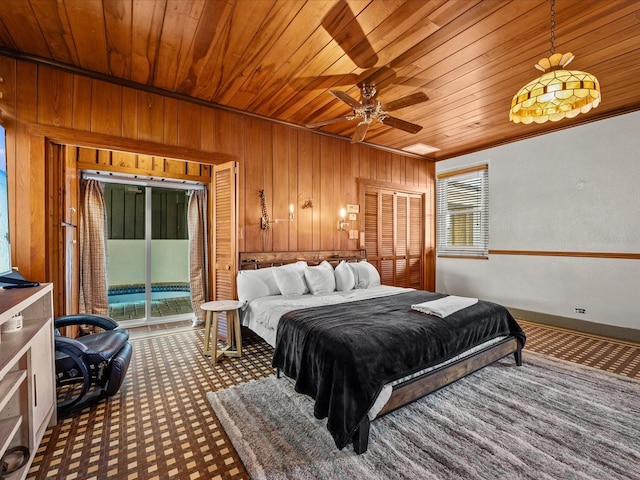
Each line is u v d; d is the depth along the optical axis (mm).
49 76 2770
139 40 2473
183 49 2586
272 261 4035
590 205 4023
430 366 2164
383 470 1654
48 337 1963
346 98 2707
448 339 2318
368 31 2350
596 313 3979
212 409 2244
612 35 2393
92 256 3984
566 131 4234
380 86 3189
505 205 4895
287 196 4254
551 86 1989
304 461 1721
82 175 3914
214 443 1885
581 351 3359
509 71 2912
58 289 3043
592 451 1788
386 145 5223
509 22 2246
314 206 4512
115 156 3932
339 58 2715
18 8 2111
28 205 2650
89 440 1899
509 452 1784
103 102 3010
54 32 2369
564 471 1640
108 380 2307
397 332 2154
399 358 2006
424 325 2311
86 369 2172
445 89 3256
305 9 2121
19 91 2645
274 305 3002
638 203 3668
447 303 2771
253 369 2936
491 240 5078
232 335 3348
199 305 4457
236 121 3828
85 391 2176
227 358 3197
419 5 2080
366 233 5086
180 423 2082
